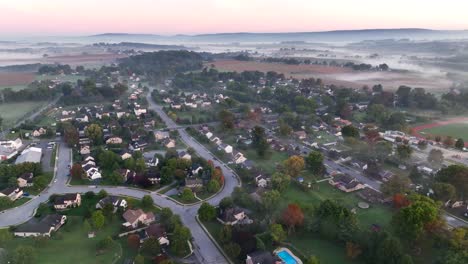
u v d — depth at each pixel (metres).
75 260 114.94
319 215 132.88
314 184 177.38
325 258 117.88
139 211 139.50
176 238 121.06
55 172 186.75
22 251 110.88
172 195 163.62
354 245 117.38
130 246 122.06
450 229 128.38
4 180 168.25
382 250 109.06
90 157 197.25
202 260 117.44
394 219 125.19
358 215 147.50
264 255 114.06
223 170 196.12
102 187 170.38
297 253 120.06
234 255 116.44
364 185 175.62
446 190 150.62
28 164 177.50
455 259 102.75
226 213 139.50
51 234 128.88
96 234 129.88
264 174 182.00
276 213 143.50
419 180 178.25
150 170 183.62
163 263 106.19
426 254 118.25
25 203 154.00
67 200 148.88
